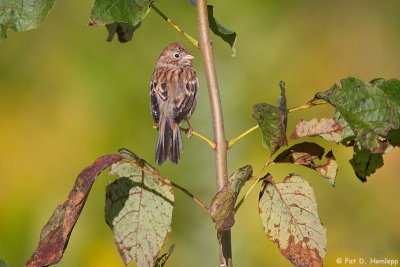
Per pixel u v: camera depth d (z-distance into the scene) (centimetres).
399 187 1084
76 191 475
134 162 496
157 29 1239
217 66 1224
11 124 1149
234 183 471
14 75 1191
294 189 516
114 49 1203
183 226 1045
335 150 1109
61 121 1149
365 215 1084
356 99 466
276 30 1274
